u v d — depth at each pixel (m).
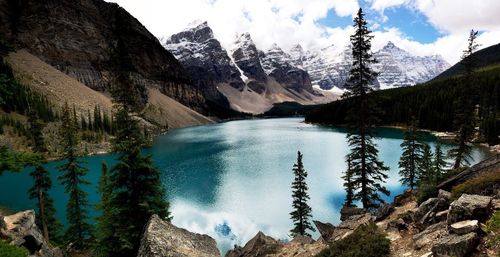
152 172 18.61
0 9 189.38
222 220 46.53
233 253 22.98
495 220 9.85
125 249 17.42
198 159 89.50
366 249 12.78
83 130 113.38
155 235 10.83
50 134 94.88
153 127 163.50
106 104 174.25
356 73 26.81
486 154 82.69
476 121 39.31
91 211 47.25
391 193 52.00
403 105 162.25
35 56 190.50
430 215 13.41
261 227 44.31
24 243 17.16
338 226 19.09
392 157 82.94
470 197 11.84
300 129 178.00
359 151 27.95
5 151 13.98
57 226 33.88
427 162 42.97
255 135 150.62
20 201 52.31
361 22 26.25
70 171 31.16
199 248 11.22
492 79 144.00
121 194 18.14
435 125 139.50
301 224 34.94
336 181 63.00
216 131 183.38
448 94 144.50
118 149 17.67
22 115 105.94
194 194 57.94
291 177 68.19
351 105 27.66
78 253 30.66
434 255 10.21
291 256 17.97
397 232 13.96
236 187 61.59
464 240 9.61
